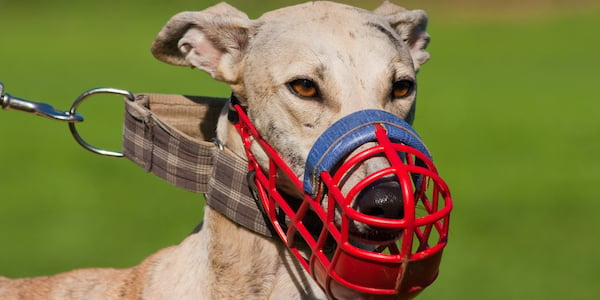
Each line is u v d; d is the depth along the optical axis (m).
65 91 26.39
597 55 35.50
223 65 5.26
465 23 44.25
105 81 28.20
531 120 23.69
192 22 5.39
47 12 44.91
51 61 32.84
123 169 18.00
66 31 40.34
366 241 4.29
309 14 5.02
